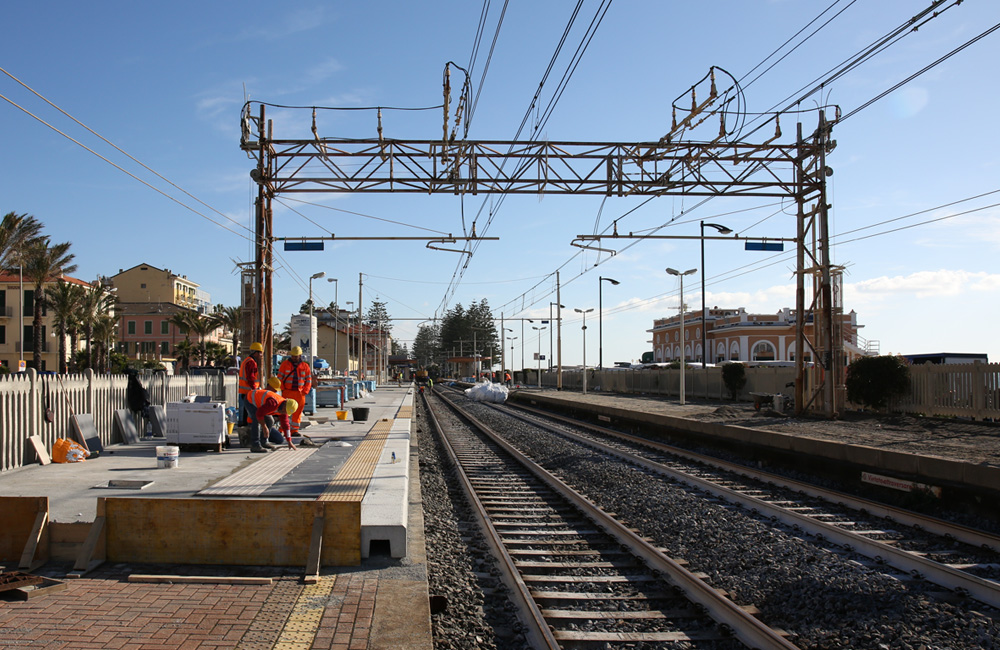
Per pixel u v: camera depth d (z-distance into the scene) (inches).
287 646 183.5
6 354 2181.3
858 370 844.0
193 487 332.8
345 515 263.1
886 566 291.0
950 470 402.3
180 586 233.9
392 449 514.9
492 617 244.4
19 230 1614.2
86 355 1973.4
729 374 1256.8
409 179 677.3
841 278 830.5
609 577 285.1
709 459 604.1
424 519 378.9
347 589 233.1
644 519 390.0
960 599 249.4
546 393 1887.3
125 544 260.7
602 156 693.9
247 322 668.7
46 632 190.2
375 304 6023.6
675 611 246.1
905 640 211.2
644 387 1742.1
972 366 703.7
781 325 2442.2
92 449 461.4
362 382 1729.8
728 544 324.5
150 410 583.5
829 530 341.4
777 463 599.5
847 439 577.6
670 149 696.4
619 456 653.9
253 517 262.1
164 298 3267.7
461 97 584.1
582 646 217.0
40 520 258.5
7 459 393.1
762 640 214.4
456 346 5595.5
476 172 684.7
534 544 339.0
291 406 506.6
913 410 784.3
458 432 984.3
